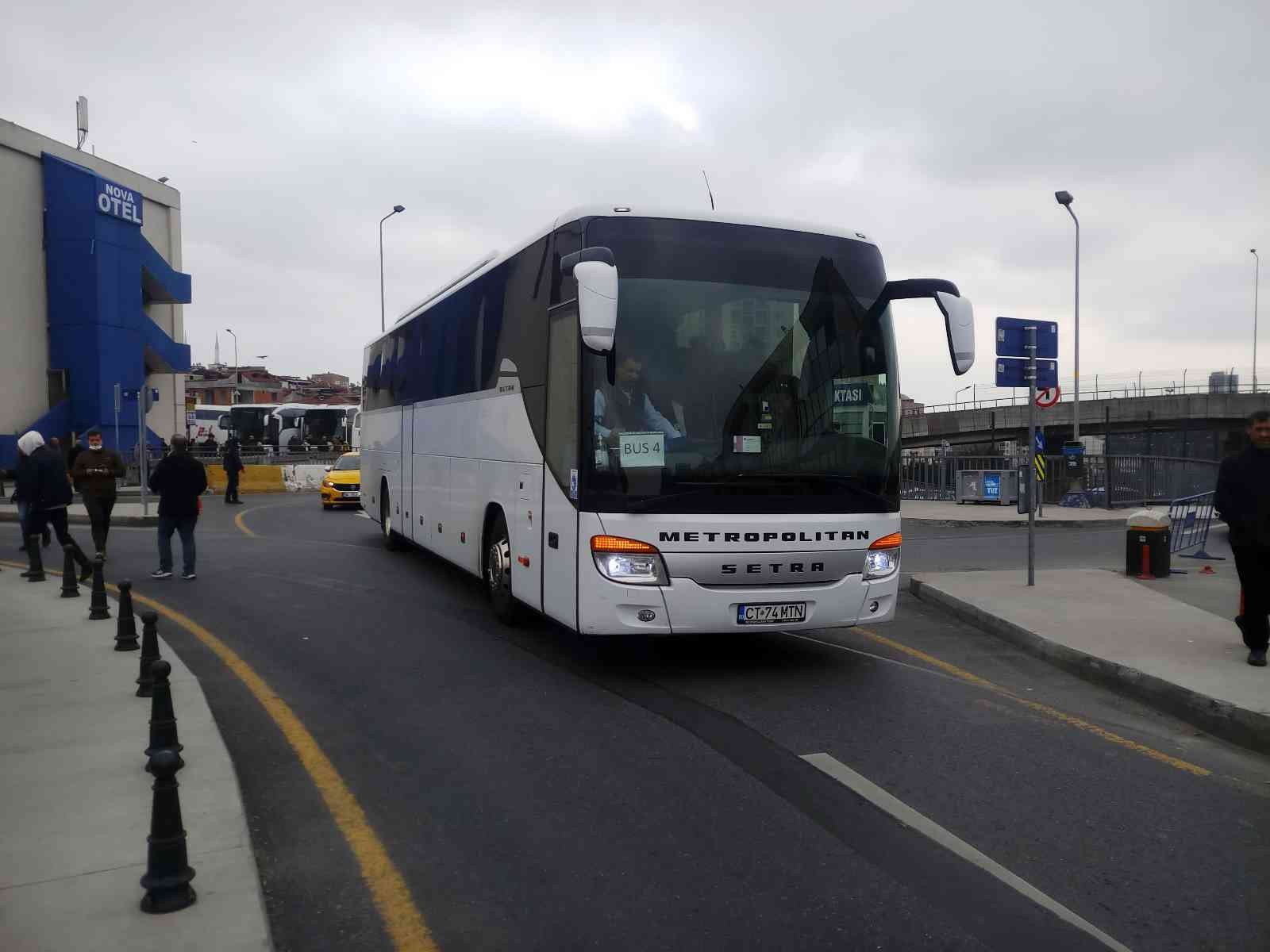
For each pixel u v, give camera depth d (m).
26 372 36.88
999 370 10.84
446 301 11.38
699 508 6.70
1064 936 3.51
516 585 8.41
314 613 9.87
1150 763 5.47
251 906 3.52
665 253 6.97
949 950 3.40
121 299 39.06
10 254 36.34
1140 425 51.50
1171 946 3.46
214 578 12.35
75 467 13.14
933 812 4.68
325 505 25.80
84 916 3.44
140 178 44.00
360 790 4.89
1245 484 6.97
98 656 7.59
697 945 3.41
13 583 11.61
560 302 7.29
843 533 7.01
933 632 9.18
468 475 10.12
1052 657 7.91
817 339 7.14
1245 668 7.01
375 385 16.50
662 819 4.56
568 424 7.04
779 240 7.26
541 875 3.95
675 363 6.82
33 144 37.12
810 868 4.05
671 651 8.16
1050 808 4.76
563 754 5.48
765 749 5.61
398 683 7.06
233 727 5.94
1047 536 18.59
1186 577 12.21
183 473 12.20
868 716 6.31
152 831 3.52
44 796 4.59
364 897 3.74
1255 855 4.24
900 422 7.39
